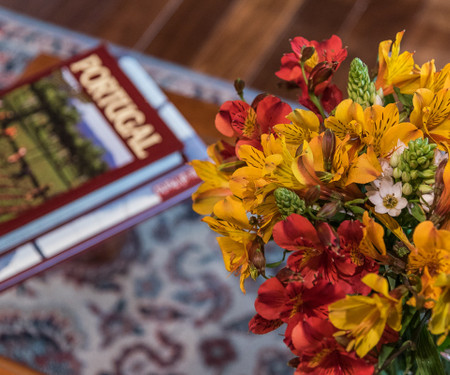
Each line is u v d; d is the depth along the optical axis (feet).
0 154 3.44
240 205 1.70
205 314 4.37
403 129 1.62
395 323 1.53
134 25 6.22
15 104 3.61
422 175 1.59
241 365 4.23
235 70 5.86
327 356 1.59
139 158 3.38
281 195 1.59
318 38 6.02
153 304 4.40
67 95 3.61
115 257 4.51
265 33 6.06
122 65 3.78
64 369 4.23
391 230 1.64
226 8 6.23
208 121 4.08
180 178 3.53
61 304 4.39
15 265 3.39
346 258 1.59
